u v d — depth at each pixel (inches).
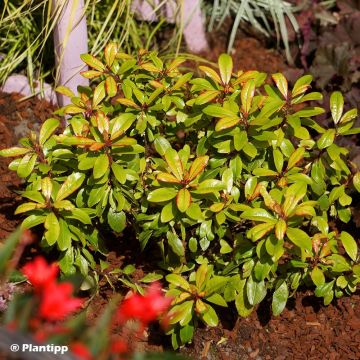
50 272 65.3
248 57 116.9
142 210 81.6
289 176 80.6
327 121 103.8
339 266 81.1
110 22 109.8
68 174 83.6
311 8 116.6
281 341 86.8
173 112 84.4
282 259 85.4
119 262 89.7
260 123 79.4
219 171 81.7
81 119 82.1
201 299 80.4
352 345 86.7
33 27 106.7
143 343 84.7
